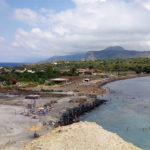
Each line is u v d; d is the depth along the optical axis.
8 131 49.94
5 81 145.62
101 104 94.69
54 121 60.25
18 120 59.62
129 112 78.12
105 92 127.88
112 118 70.56
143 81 198.00
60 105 83.06
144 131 56.84
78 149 25.62
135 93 124.50
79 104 83.88
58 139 28.59
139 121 66.00
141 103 94.62
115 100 103.12
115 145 27.59
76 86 145.62
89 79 186.62
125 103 95.50
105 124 63.88
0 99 98.06
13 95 110.56
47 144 27.36
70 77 194.88
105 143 27.72
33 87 138.12
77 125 33.59
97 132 30.94
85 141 27.66
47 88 133.88
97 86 149.75
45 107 79.00
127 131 57.06
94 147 26.22
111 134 31.45
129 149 27.44
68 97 103.50
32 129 46.81
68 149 25.64
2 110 72.38
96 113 78.75
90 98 100.56
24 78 163.75
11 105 83.00
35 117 63.09
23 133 49.28
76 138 28.52
